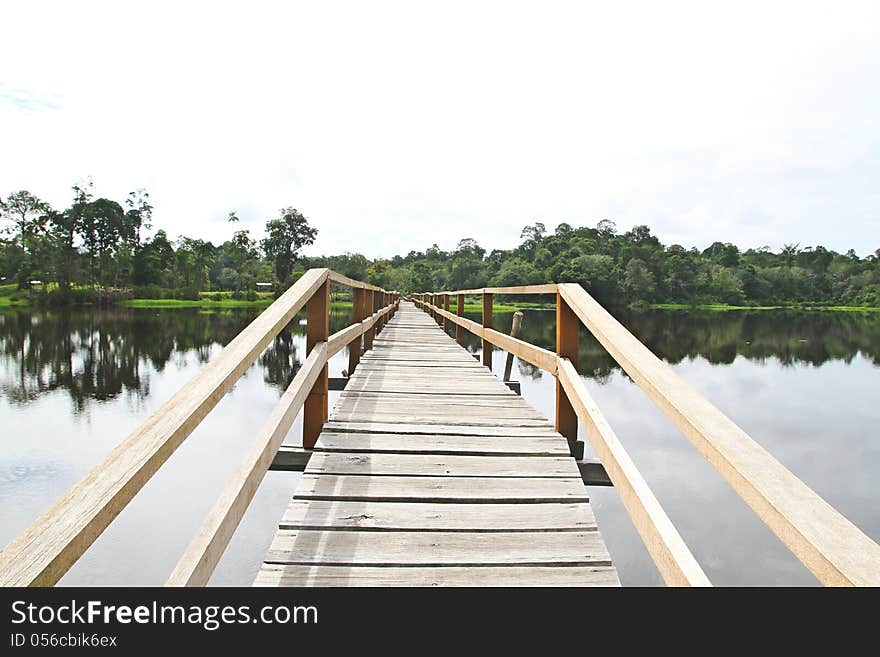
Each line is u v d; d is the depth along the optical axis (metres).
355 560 1.68
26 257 54.16
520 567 1.68
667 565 1.14
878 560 0.62
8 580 0.61
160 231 69.94
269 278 65.44
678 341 20.28
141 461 0.87
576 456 2.77
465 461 2.52
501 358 14.29
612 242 78.12
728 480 0.88
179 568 1.02
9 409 8.73
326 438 2.80
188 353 16.84
